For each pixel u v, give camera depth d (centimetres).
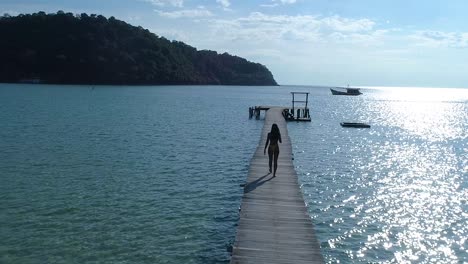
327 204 1938
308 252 1182
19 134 3622
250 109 5822
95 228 1555
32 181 2128
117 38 16638
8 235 1470
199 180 2267
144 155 2891
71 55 15288
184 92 13438
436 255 1444
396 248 1487
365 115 7756
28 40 15350
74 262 1302
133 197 1927
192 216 1714
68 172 2336
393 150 3581
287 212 1497
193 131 4266
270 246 1216
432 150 3706
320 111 8212
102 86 14812
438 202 2030
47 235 1480
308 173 2539
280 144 2825
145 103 8025
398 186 2309
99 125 4434
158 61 17388
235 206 1853
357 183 2334
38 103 7100
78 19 16050
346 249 1463
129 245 1430
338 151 3375
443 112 9594
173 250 1408
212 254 1389
